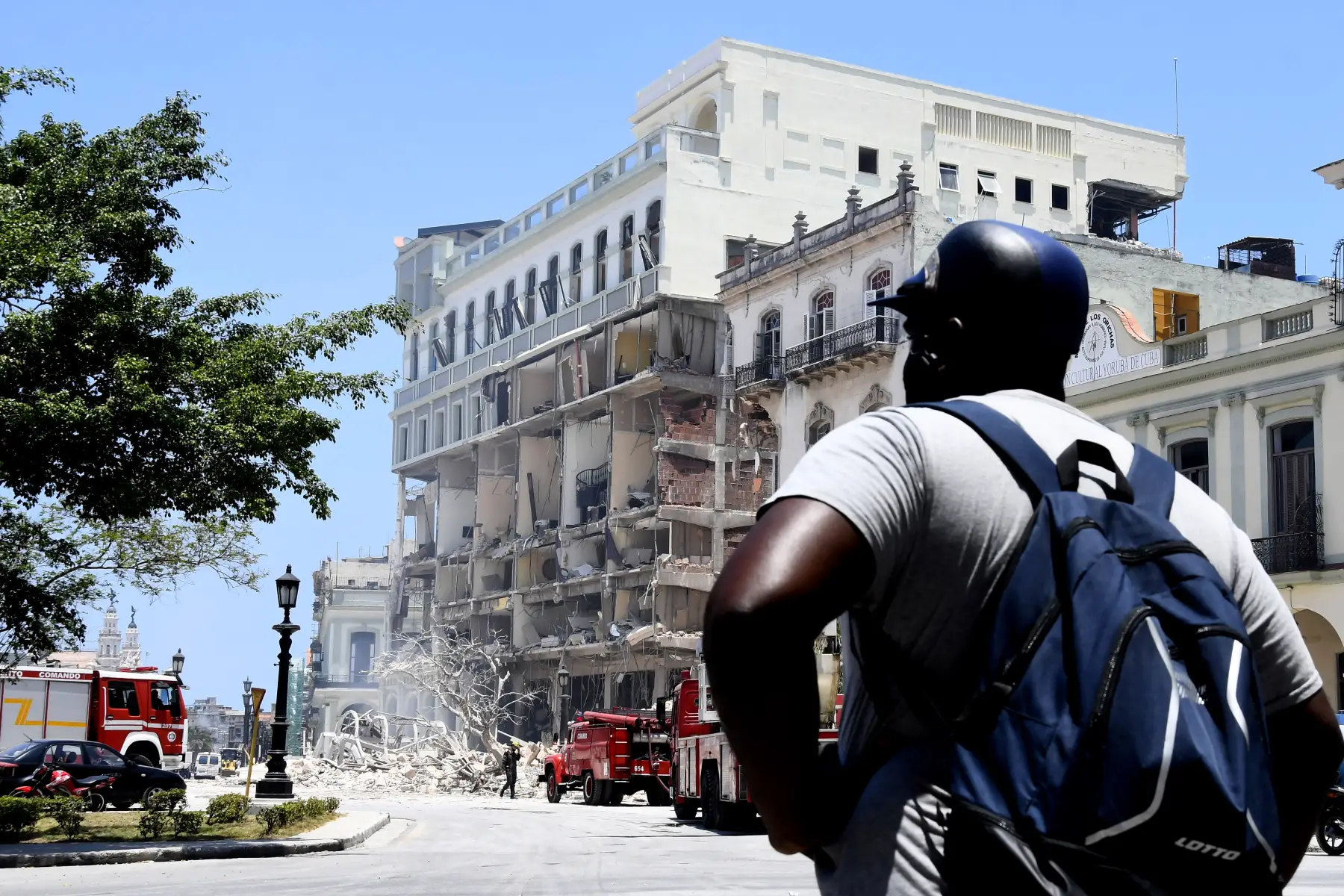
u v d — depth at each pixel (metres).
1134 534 2.02
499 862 17.52
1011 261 2.29
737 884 14.52
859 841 2.00
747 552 1.96
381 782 49.41
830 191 58.44
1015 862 1.86
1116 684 1.86
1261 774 1.85
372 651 95.12
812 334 48.62
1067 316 2.31
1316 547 31.22
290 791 29.77
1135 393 35.91
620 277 59.34
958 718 1.97
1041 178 61.78
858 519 1.96
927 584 2.01
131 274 20.06
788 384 49.19
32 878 15.38
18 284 18.00
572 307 62.16
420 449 76.06
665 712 31.88
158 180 20.55
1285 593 31.61
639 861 17.77
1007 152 61.28
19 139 19.94
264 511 19.42
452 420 72.75
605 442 62.34
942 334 2.35
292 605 30.00
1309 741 2.21
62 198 19.73
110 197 19.91
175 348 19.33
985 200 60.12
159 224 20.58
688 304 55.12
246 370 19.73
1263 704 2.15
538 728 62.88
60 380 18.84
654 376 54.03
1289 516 32.22
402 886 14.37
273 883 14.70
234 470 19.38
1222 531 2.23
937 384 2.36
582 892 13.73
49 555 25.02
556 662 61.31
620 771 34.72
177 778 28.20
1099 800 1.82
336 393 20.48
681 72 60.12
